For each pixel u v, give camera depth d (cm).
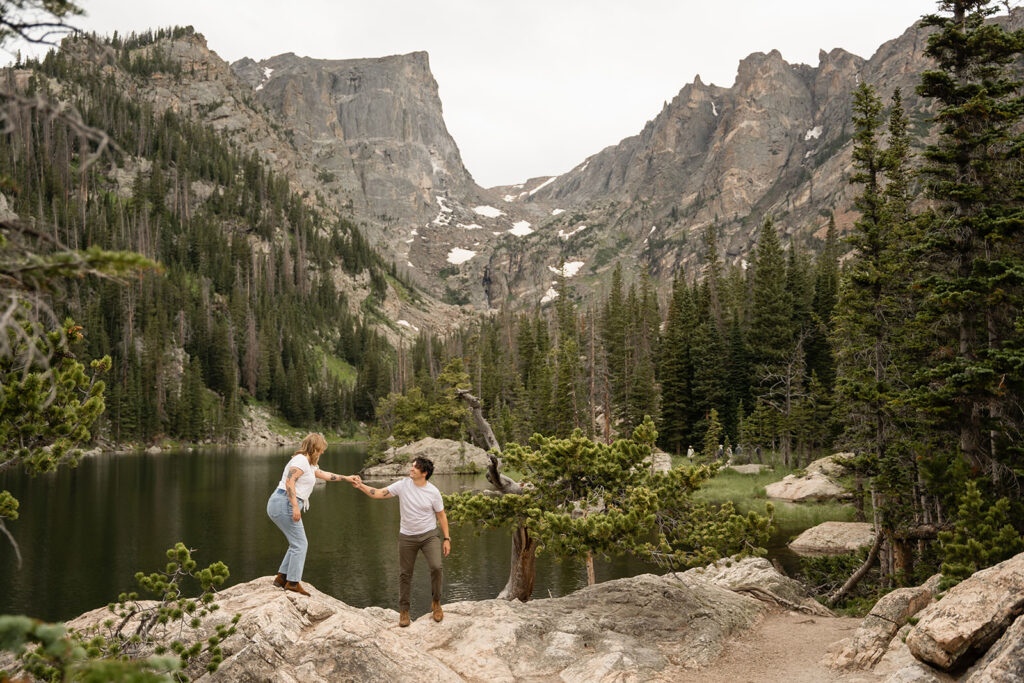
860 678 920
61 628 284
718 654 1045
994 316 1703
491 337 14138
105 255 333
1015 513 1315
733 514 1388
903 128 2575
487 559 3139
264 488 5594
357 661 794
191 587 2578
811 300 7669
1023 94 1728
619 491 1438
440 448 7538
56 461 816
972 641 820
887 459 2080
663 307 16075
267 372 14500
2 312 328
